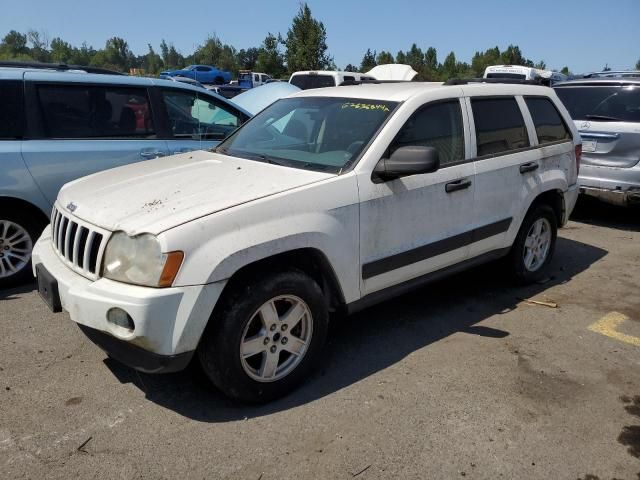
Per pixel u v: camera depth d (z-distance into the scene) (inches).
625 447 115.3
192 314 110.1
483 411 126.1
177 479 103.7
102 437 115.0
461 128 167.6
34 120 193.2
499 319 175.9
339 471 106.6
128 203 125.3
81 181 154.6
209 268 111.0
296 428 119.0
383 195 141.5
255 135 172.7
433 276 163.2
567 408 128.1
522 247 195.6
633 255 246.2
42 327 162.7
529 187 188.2
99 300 110.8
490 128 177.2
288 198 125.1
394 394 132.3
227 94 945.5
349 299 139.9
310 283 128.3
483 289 201.2
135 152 211.6
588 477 106.7
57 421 119.7
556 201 210.1
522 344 159.0
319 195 130.0
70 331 160.6
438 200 156.3
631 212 327.9
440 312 180.7
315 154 149.8
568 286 206.8
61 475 104.0
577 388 136.6
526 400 130.8
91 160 201.8
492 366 146.0
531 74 751.1
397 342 159.0
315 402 128.6
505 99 186.1
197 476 104.5
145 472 105.3
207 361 119.3
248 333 123.8
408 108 152.9
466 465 108.8
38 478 103.1
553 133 204.4
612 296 197.5
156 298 107.1
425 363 147.2
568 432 119.5
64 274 124.5
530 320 175.8
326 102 167.9
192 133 230.7
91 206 128.4
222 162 153.7
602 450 114.3
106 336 114.9
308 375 138.9
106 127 208.1
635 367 147.7
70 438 114.3
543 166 195.2
